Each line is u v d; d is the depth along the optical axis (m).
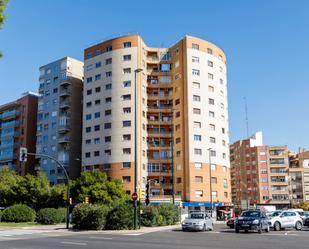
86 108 78.38
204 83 76.81
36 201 66.19
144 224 37.84
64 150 82.44
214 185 73.94
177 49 79.81
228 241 21.23
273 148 117.81
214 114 77.06
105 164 73.00
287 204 113.75
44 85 89.56
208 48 79.19
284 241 21.11
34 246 18.41
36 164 88.31
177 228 36.31
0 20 13.51
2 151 94.00
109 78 76.12
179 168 74.25
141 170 72.56
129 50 75.75
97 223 33.44
